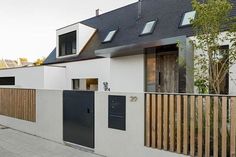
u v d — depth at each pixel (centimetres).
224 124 462
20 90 1038
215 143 471
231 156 454
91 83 1565
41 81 1698
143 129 586
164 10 1295
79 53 1703
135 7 1585
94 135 709
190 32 997
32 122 969
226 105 461
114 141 652
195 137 507
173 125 536
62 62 1764
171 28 1123
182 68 832
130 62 1192
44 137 905
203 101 498
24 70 1862
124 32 1436
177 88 1026
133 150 606
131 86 1182
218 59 638
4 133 993
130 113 615
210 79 632
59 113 837
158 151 556
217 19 607
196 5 627
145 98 586
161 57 1094
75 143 773
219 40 658
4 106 1161
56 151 725
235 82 777
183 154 517
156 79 1102
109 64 1414
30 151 726
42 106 915
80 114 754
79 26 1711
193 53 747
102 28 1739
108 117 669
